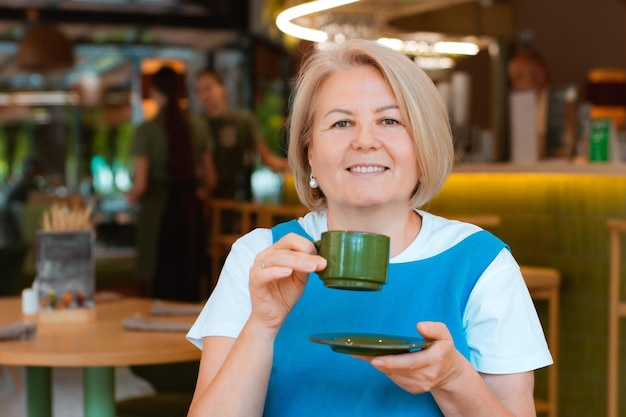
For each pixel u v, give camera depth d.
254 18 8.52
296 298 1.41
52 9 8.27
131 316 2.92
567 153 4.42
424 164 1.55
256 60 8.60
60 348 2.33
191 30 8.52
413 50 6.30
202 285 6.07
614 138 3.99
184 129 5.38
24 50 7.51
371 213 1.60
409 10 5.52
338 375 1.52
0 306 3.19
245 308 1.63
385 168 1.55
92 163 9.38
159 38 8.62
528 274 3.60
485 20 6.02
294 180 1.71
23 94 9.28
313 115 1.63
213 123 6.51
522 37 6.11
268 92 8.55
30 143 9.41
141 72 8.69
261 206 5.38
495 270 1.56
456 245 1.60
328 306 1.56
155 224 5.38
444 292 1.55
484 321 1.53
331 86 1.57
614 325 3.48
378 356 1.28
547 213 4.15
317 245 1.38
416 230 1.65
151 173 5.36
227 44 8.61
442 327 1.27
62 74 9.16
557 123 4.46
